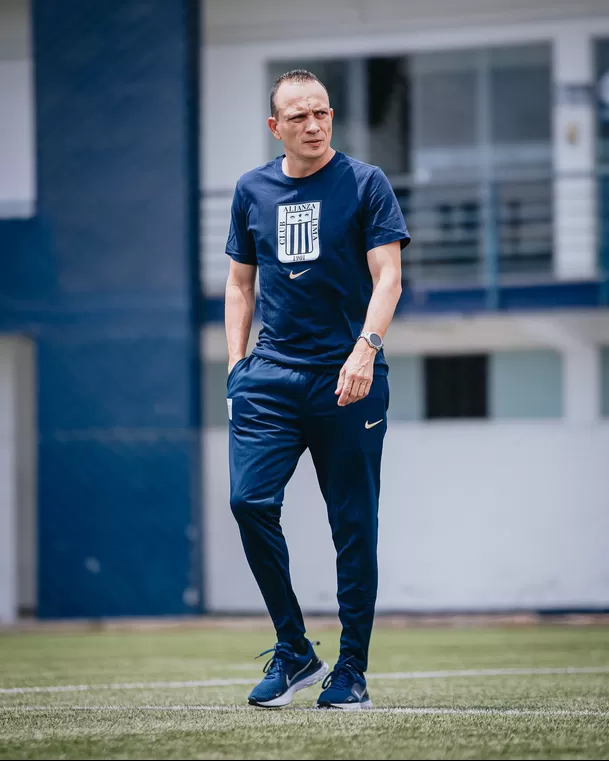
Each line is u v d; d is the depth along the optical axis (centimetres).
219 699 1310
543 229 4103
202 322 3775
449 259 4128
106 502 3603
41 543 3622
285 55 4216
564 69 4097
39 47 3750
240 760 855
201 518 3572
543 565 3319
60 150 3734
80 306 3684
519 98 4131
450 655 2156
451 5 4138
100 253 3694
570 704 1227
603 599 3291
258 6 4197
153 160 3694
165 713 1141
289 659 1170
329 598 3366
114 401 3644
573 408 4022
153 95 3700
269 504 1116
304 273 1113
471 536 3353
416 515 3378
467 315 3825
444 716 1091
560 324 3928
